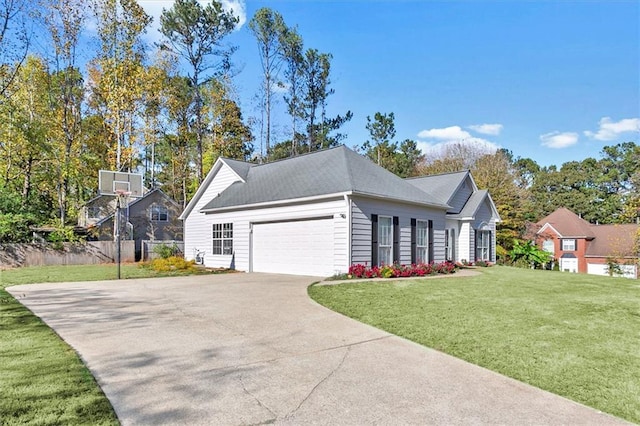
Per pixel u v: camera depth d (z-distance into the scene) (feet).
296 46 106.32
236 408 10.42
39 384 11.57
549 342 17.08
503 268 58.70
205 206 60.39
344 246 40.55
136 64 78.28
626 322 20.86
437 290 31.09
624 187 156.04
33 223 76.54
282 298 27.61
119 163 77.87
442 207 53.47
